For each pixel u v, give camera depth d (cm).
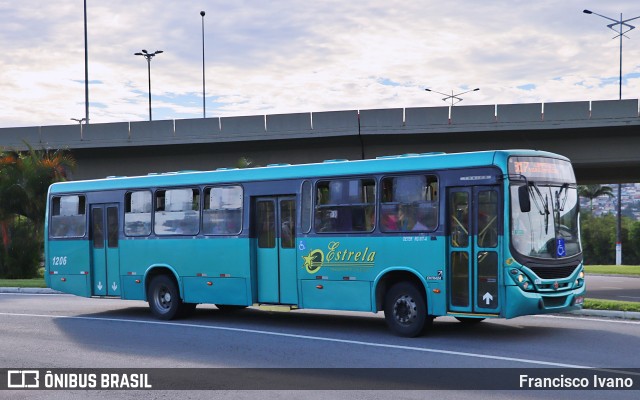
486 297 1223
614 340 1244
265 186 1512
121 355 1180
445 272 1262
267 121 3738
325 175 1429
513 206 1222
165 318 1661
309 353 1162
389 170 1346
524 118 3459
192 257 1620
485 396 854
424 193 1302
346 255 1384
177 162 4050
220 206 1584
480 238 1236
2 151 3556
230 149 3925
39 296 2405
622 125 3359
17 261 3353
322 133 3669
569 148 3591
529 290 1213
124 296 1745
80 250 1830
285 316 1686
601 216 10975
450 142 3703
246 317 1681
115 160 4122
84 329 1504
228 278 1556
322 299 1416
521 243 1220
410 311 1309
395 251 1322
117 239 1766
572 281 1284
